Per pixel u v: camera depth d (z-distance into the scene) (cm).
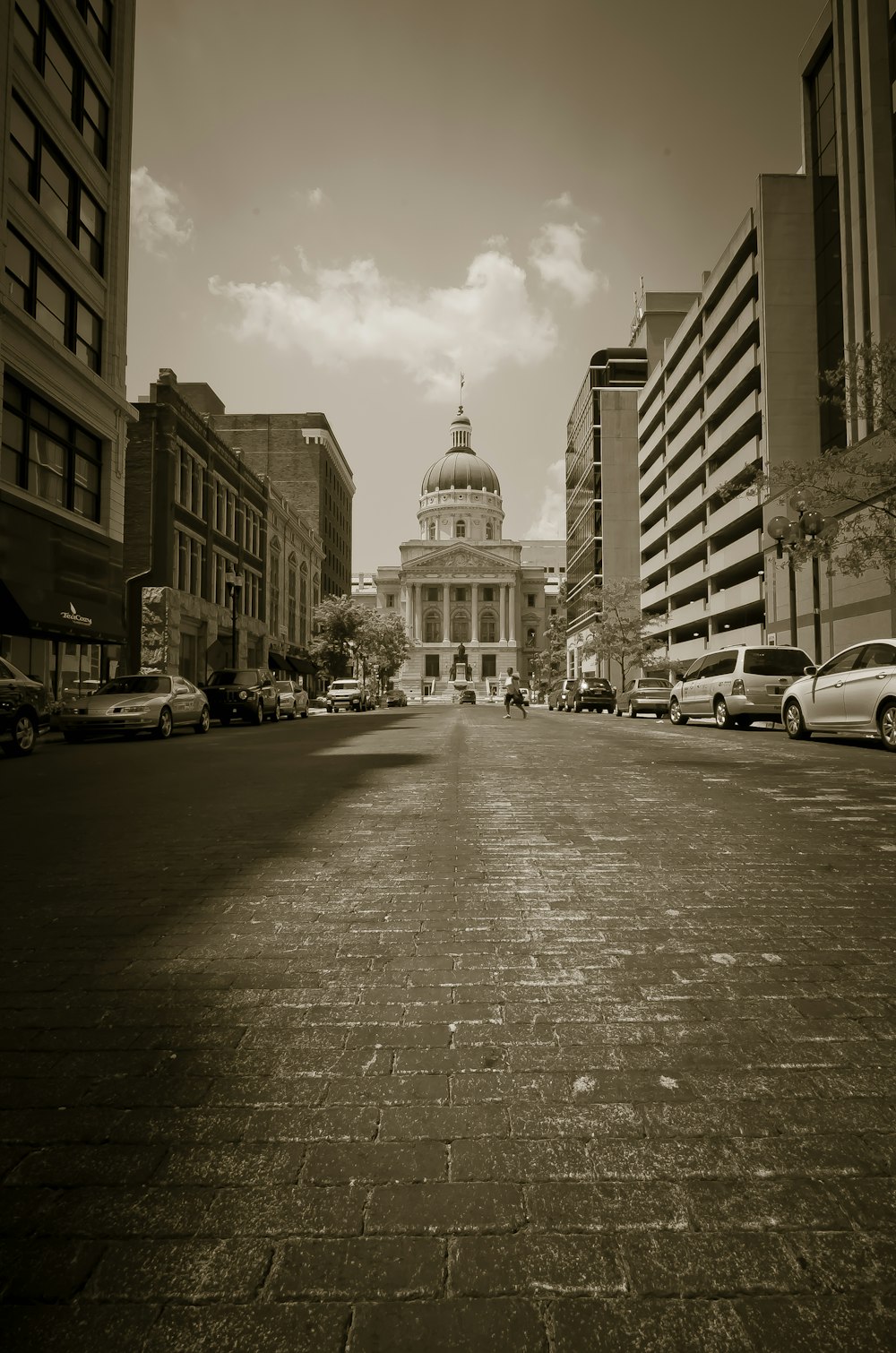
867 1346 160
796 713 1661
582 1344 160
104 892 484
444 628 11869
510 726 2444
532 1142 227
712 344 4800
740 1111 242
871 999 320
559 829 664
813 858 555
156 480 3375
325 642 5972
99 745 1775
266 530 5038
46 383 2270
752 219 3956
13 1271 180
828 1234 190
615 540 7088
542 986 337
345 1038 291
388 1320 166
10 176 2080
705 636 5209
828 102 3547
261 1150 224
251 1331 164
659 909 440
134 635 3322
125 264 2759
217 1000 326
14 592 2100
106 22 2661
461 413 13975
